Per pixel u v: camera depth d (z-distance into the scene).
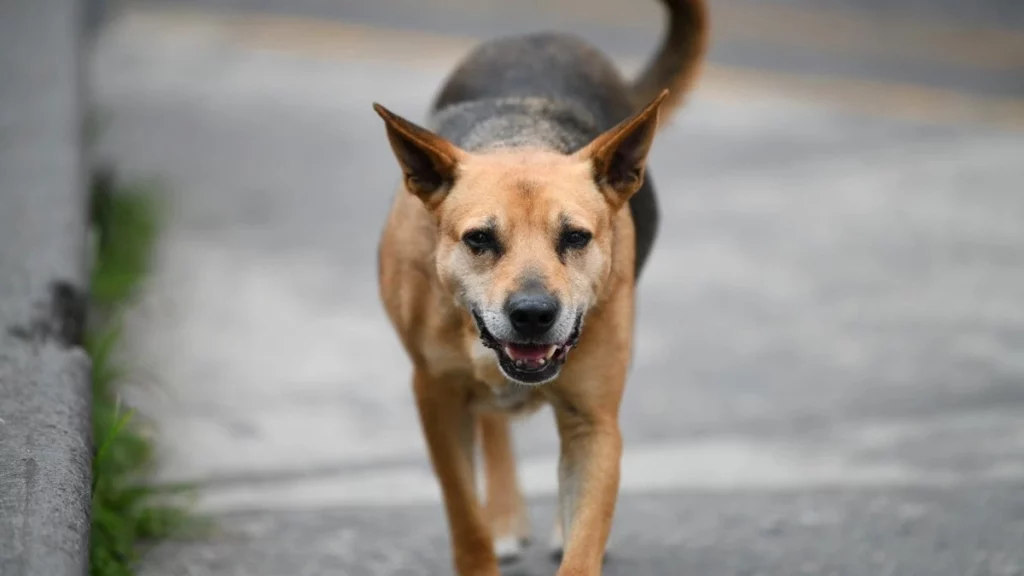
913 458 10.26
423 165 7.22
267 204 17.28
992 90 25.55
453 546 7.67
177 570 7.91
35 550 5.24
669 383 12.28
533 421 11.72
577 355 7.14
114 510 8.33
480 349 7.18
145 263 14.29
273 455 10.48
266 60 24.78
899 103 24.14
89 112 15.09
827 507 9.16
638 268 8.34
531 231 6.91
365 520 9.03
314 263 15.32
